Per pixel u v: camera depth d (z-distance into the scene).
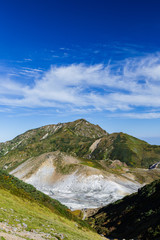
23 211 33.22
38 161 194.75
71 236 29.19
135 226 61.47
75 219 53.97
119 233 64.56
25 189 50.72
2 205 30.00
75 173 172.25
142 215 65.38
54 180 171.00
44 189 159.88
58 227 32.91
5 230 18.33
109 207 105.06
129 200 92.56
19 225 22.78
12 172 198.25
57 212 49.91
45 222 32.44
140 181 187.38
